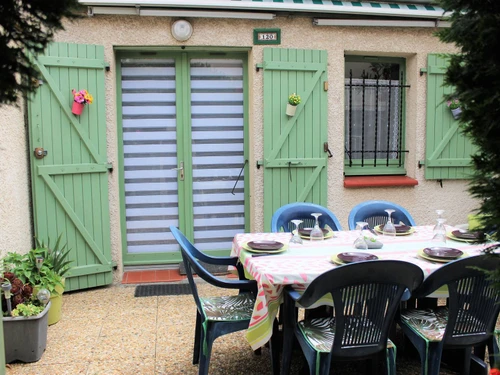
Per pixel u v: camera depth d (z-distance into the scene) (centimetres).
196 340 303
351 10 463
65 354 319
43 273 350
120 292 446
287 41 477
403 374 297
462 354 288
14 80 153
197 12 450
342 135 496
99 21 446
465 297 247
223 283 275
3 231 363
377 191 511
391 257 288
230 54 493
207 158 502
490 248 156
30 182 435
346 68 516
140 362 308
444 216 525
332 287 225
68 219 441
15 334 303
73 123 434
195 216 506
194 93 495
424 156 516
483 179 147
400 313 281
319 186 492
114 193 461
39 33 153
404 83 524
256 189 486
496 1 142
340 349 234
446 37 150
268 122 476
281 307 321
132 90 487
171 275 487
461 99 145
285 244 319
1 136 363
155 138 493
